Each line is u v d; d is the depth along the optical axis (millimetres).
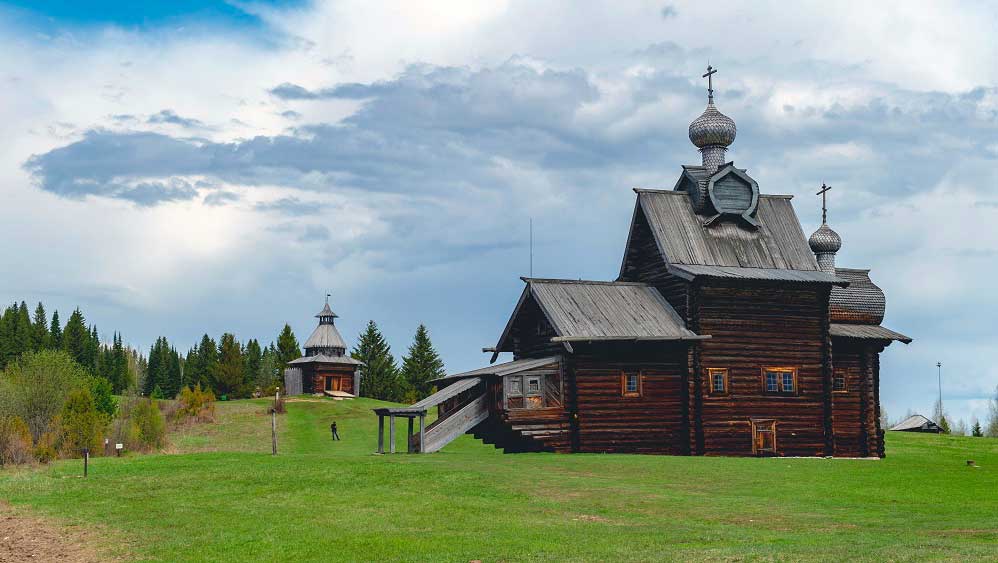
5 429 56344
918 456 60781
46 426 62656
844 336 59844
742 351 55469
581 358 52156
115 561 24422
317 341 121938
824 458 53000
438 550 23922
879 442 60594
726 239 58969
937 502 32562
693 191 60531
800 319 57312
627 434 52438
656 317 54875
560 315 52875
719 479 37406
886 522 27891
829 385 57375
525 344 57469
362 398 118938
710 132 61281
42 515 31438
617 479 36750
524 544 24250
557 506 30328
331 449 69625
